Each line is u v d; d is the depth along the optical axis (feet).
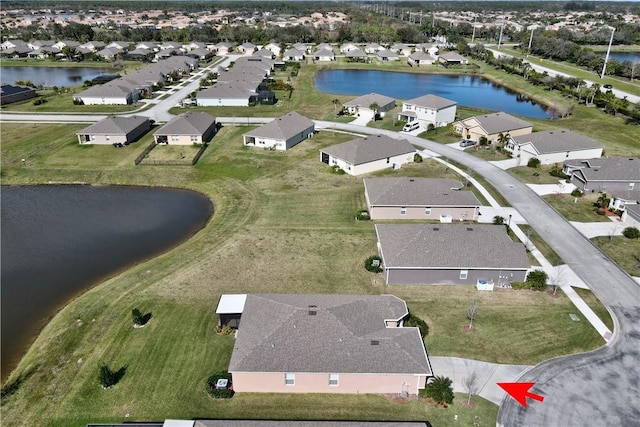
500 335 117.08
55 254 159.02
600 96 349.82
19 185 216.54
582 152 234.99
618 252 155.22
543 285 135.44
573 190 201.67
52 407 96.73
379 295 123.24
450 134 280.10
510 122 271.08
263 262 148.66
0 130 282.77
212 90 349.20
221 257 151.53
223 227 172.14
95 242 166.81
